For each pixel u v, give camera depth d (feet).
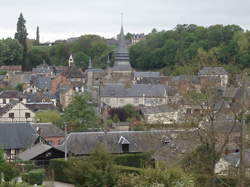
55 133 351.46
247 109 169.17
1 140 310.24
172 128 205.67
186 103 187.11
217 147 204.54
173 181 159.02
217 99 180.86
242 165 155.84
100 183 198.18
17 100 503.61
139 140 289.94
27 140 315.99
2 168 236.84
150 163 241.14
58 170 258.98
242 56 646.33
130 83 609.01
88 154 281.74
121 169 228.43
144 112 447.01
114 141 288.10
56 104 593.42
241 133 157.38
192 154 186.91
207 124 202.08
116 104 560.20
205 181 177.27
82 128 375.04
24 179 245.45
